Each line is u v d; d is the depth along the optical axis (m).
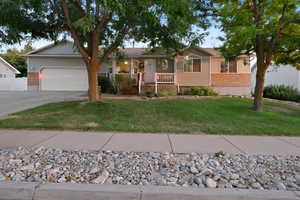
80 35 9.63
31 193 2.74
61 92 17.14
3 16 6.81
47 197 2.73
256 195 2.67
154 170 3.43
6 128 6.12
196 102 11.39
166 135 5.62
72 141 4.96
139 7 6.43
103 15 7.83
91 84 9.86
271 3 7.64
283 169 3.50
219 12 8.94
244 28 7.09
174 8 6.63
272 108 10.45
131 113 8.22
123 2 5.71
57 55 18.39
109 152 4.23
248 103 11.54
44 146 4.55
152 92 15.48
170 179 3.11
